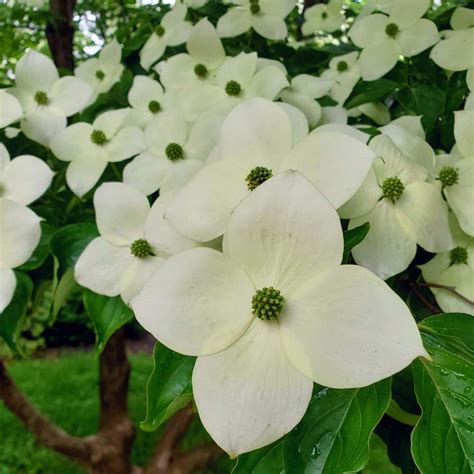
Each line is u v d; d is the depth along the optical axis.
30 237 0.26
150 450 0.91
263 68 0.32
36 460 0.92
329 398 0.18
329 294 0.17
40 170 0.29
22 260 0.26
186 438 0.82
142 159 0.31
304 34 0.47
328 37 0.53
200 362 0.18
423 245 0.23
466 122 0.26
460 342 0.20
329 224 0.18
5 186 0.29
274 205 0.18
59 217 0.33
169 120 0.31
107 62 0.40
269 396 0.17
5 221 0.26
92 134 0.32
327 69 0.39
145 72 0.43
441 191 0.25
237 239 0.18
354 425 0.17
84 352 1.68
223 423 0.17
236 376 0.17
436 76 0.35
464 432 0.17
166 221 0.25
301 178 0.18
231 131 0.23
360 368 0.16
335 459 0.17
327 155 0.21
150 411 0.20
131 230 0.26
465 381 0.18
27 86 0.34
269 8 0.37
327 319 0.17
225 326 0.18
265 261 0.18
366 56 0.33
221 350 0.18
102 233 0.26
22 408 0.57
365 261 0.23
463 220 0.24
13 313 0.28
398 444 0.22
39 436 0.58
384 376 0.16
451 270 0.25
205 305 0.18
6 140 0.34
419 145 0.26
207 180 0.22
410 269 0.27
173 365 0.21
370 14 0.36
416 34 0.32
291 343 0.17
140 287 0.25
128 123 0.34
